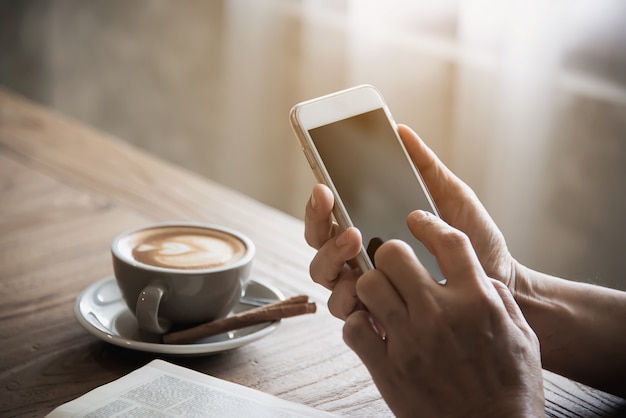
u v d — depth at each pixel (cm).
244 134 237
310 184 225
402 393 59
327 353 81
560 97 160
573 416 73
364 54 192
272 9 221
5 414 68
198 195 124
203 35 244
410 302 58
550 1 157
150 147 273
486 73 171
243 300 88
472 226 80
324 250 70
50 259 98
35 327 83
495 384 57
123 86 276
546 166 166
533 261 172
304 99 220
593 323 78
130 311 83
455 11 179
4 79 311
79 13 282
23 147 138
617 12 150
